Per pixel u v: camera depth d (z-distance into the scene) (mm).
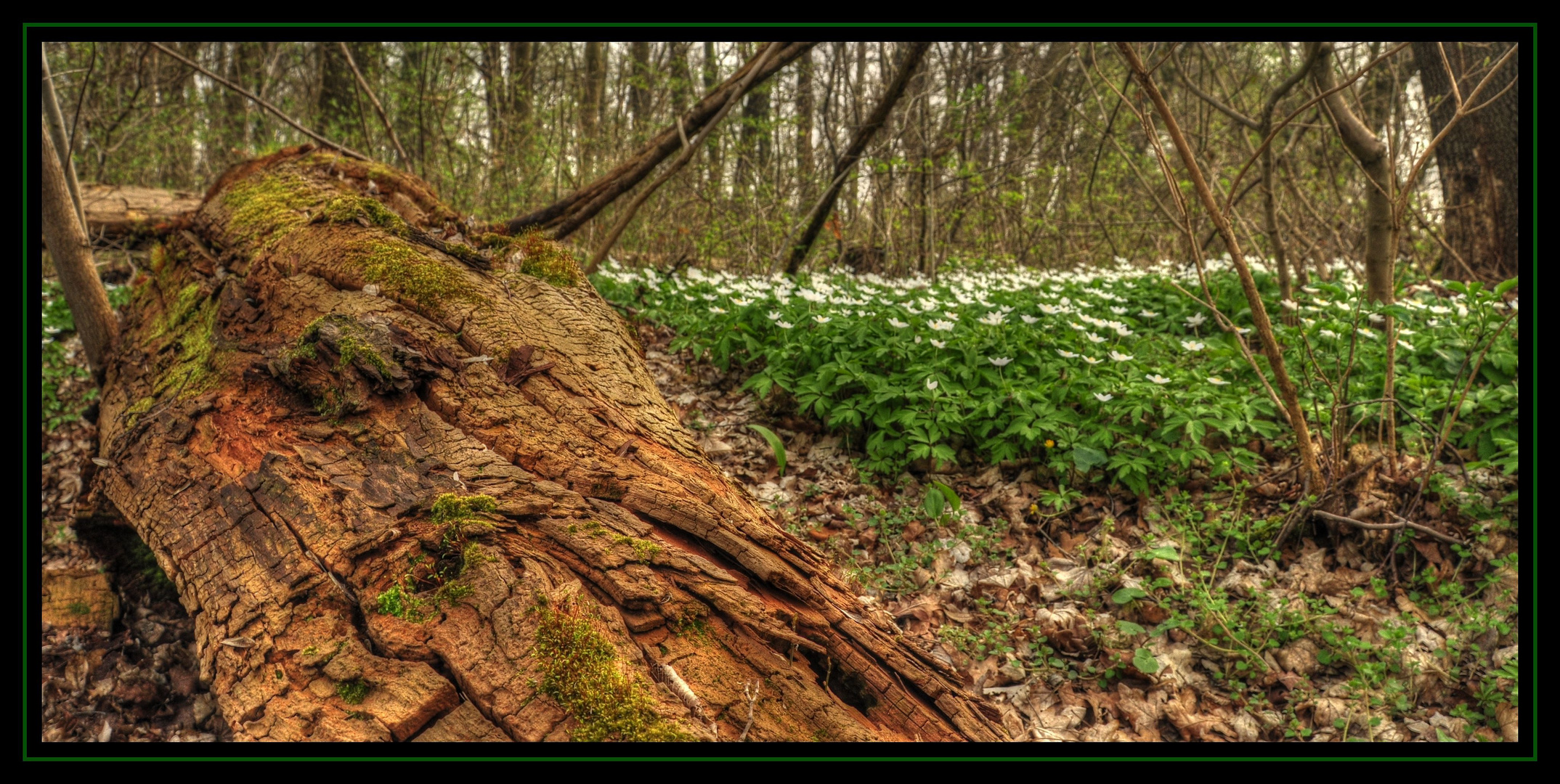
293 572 2041
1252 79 7617
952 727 1855
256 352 2977
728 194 10156
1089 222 11578
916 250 10477
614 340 2996
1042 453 4723
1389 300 5465
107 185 8555
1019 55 10539
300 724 1751
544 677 1670
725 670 1760
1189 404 4680
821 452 5043
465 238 3801
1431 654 3207
